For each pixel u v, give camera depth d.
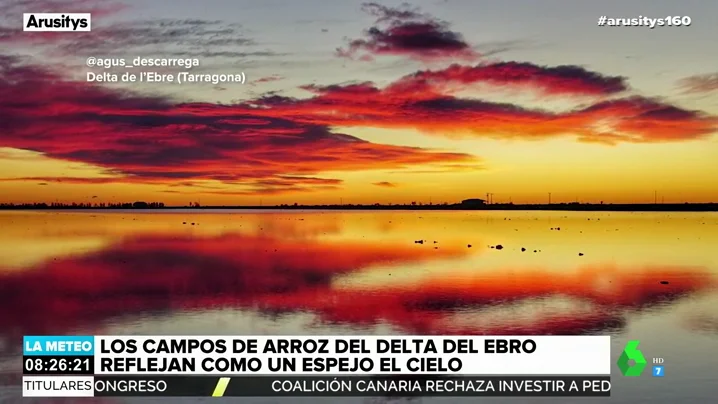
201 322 14.02
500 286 18.42
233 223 56.66
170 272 21.92
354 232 42.28
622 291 17.56
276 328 13.44
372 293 17.36
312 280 19.75
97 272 22.02
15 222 57.84
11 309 15.62
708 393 9.45
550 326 13.46
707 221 60.06
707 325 13.48
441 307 15.37
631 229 45.03
